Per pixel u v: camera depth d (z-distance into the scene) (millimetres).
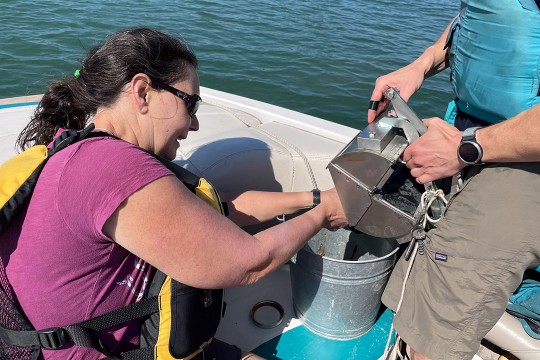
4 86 5527
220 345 1453
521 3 1231
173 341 1227
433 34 8406
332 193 1723
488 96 1359
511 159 1240
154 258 1067
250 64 6586
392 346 1731
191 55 1253
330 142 2246
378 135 1396
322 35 7949
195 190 1332
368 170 1416
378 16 9406
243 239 1186
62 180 1062
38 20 7668
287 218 2127
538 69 1250
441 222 1470
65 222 1055
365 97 5871
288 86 6035
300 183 2137
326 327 1767
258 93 5840
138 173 1039
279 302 1955
